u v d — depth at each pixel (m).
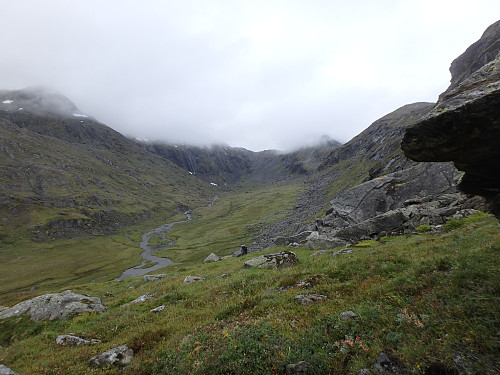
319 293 13.88
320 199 180.88
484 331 7.37
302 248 38.19
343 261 19.17
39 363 12.40
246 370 8.34
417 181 38.12
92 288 39.31
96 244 158.50
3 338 18.69
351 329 9.16
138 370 10.23
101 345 13.45
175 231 190.62
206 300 18.16
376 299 11.00
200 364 9.14
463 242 15.68
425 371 6.72
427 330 8.04
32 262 117.31
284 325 10.73
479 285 9.53
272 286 17.44
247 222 174.50
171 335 12.92
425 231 25.56
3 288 83.81
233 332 10.77
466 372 6.34
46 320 20.20
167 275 41.47
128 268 103.06
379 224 31.52
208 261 52.31
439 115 9.59
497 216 12.46
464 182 12.14
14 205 184.12
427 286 10.77
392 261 15.82
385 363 7.21
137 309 20.20
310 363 7.96
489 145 9.21
